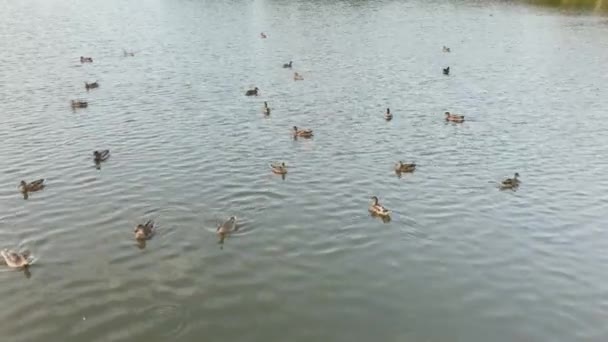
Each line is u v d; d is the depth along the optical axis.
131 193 43.25
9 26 110.31
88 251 35.94
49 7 137.50
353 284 33.59
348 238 38.12
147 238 37.28
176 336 29.22
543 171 49.69
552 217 41.59
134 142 53.34
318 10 143.00
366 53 96.00
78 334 29.20
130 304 31.41
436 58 93.38
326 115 63.19
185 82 74.75
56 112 61.34
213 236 37.84
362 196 43.97
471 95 72.69
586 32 118.75
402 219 40.62
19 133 54.91
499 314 31.39
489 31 118.62
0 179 45.19
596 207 43.25
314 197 43.50
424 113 64.88
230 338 29.25
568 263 35.94
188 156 50.38
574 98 72.69
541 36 114.06
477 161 51.44
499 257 36.47
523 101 70.75
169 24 119.31
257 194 43.69
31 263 34.62
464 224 40.25
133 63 84.25
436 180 47.19
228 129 57.66
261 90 72.19
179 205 41.62
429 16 136.50
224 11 138.88
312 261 35.59
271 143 54.16
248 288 32.97
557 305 32.12
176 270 34.31
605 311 31.66
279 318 30.75
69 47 93.69
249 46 99.25
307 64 87.19
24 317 30.27
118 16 127.69
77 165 48.00
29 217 39.59
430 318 31.00
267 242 37.34
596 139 57.94
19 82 72.38
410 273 34.69
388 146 54.41
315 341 29.23
